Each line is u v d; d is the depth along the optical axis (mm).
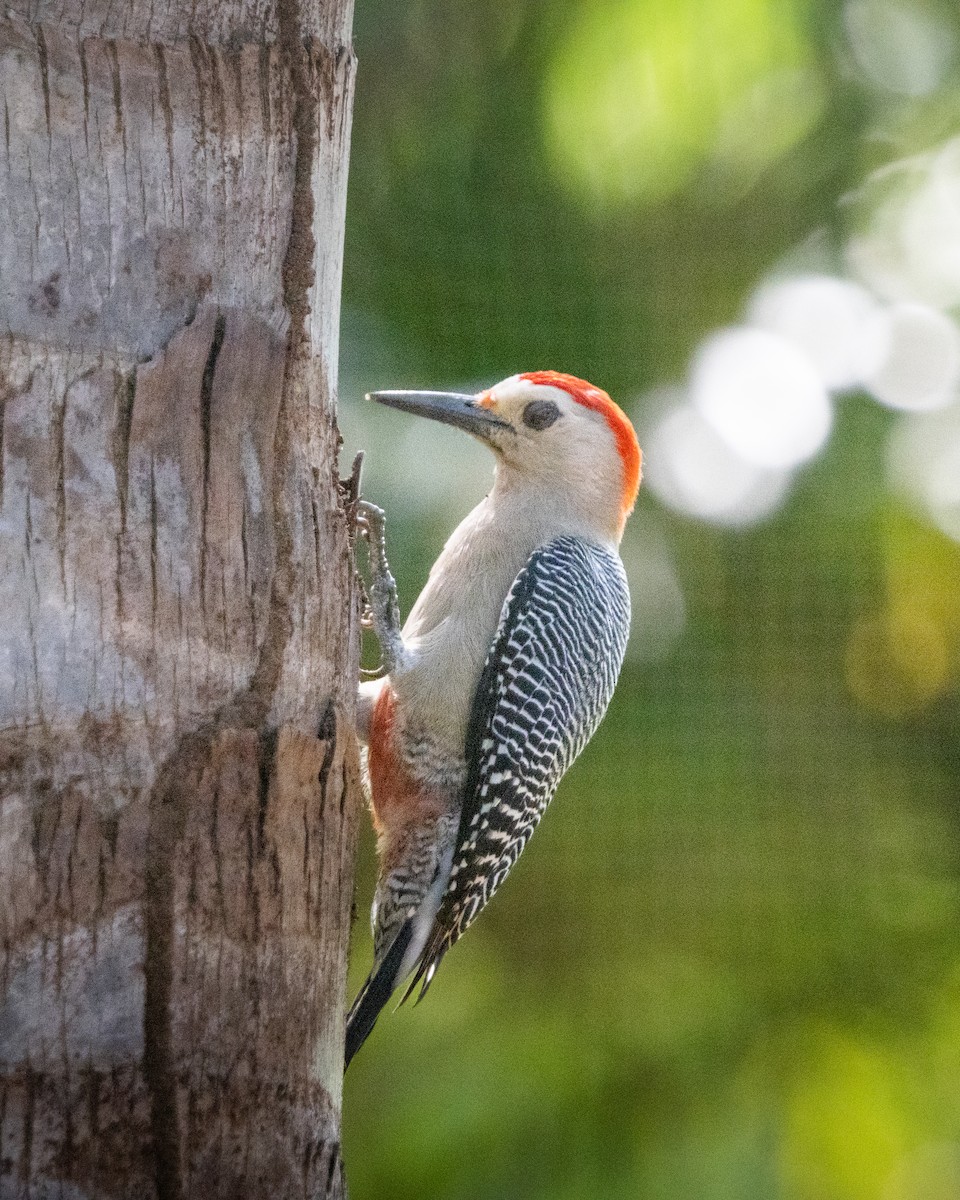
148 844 6090
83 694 5973
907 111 12742
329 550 6832
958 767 11867
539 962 11852
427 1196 11602
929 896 11789
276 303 6578
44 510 5945
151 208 6203
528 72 12406
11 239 5949
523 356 11781
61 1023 5883
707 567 11906
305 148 6656
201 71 6328
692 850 11711
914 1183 12133
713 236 12359
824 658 11836
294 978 6527
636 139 12367
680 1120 11664
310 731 6645
